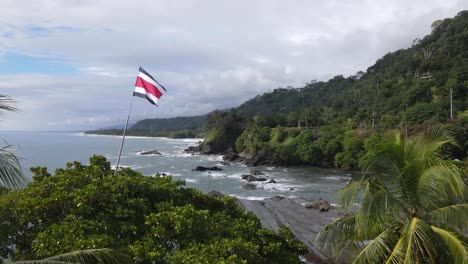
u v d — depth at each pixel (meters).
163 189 12.78
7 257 10.01
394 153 10.59
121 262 8.55
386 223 10.66
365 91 125.62
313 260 22.02
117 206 10.80
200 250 9.48
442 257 9.51
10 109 6.81
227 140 108.69
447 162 10.05
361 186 10.77
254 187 51.59
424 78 100.81
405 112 77.56
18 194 10.12
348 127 86.31
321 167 77.19
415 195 10.37
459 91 80.19
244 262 8.88
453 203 10.20
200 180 59.31
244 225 11.87
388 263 9.41
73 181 11.91
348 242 11.85
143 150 125.25
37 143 164.38
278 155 80.88
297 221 32.12
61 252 8.72
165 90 16.61
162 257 9.41
